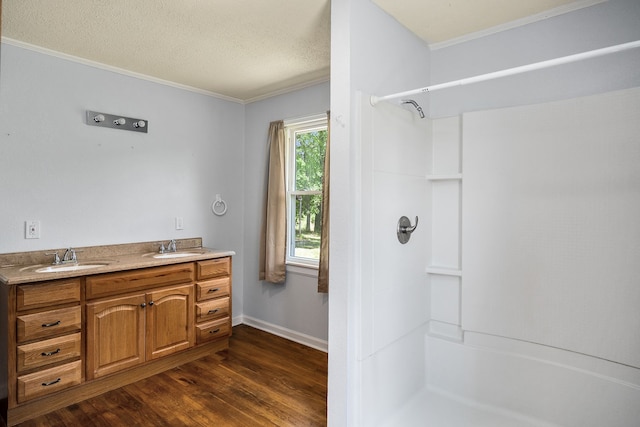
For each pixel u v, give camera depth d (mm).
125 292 2574
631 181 1794
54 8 2049
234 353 3189
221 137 3740
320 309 3279
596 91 1929
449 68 2428
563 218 1977
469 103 2348
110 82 2949
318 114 3250
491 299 2197
